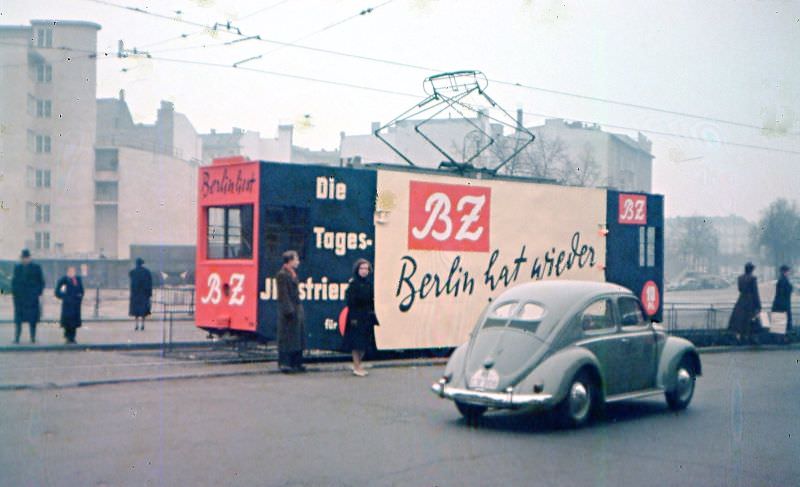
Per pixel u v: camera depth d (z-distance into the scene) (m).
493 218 19.03
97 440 8.71
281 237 16.08
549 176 37.41
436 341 18.00
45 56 59.97
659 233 22.81
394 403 11.60
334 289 16.69
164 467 7.60
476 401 9.60
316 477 7.36
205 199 17.11
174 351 18.00
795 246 28.36
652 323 11.32
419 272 17.80
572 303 10.16
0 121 59.12
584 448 8.80
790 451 8.80
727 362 18.72
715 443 9.20
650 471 7.81
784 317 30.61
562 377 9.54
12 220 59.94
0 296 42.31
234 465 7.74
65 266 56.34
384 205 17.33
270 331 15.87
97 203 62.78
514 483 7.27
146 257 56.62
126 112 70.81
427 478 7.40
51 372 14.02
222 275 16.55
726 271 38.06
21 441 8.61
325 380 13.91
